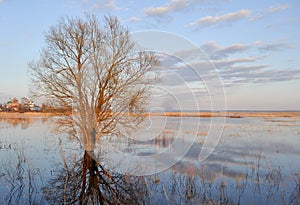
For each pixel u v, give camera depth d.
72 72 11.51
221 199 5.22
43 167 8.37
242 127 21.45
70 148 11.98
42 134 17.09
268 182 6.31
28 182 6.79
